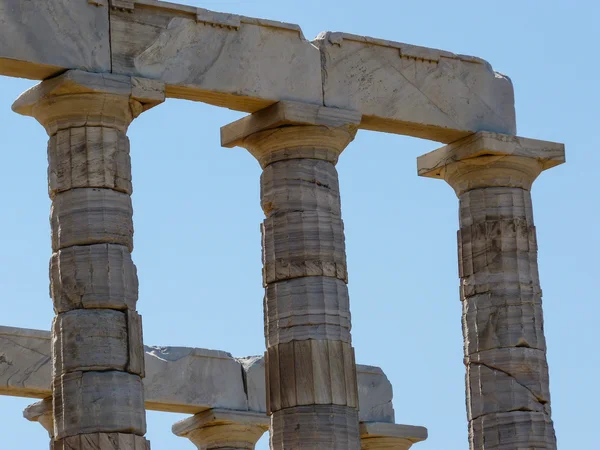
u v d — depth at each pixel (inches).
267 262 2479.1
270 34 2459.4
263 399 3289.9
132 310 2283.5
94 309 2258.9
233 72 2415.1
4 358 2987.2
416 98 2588.6
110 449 2215.8
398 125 2583.7
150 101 2332.7
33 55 2265.0
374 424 3363.7
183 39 2381.9
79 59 2297.0
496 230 2657.5
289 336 2436.0
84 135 2295.8
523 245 2669.8
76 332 2249.0
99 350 2244.1
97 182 2288.4
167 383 3147.1
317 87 2488.9
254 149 2514.8
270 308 2466.8
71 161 2293.3
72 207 2283.5
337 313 2452.0
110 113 2308.1
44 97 2301.9
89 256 2269.9
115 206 2294.5
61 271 2277.3
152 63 2351.1
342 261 2481.5
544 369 2650.1
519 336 2632.9
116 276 2274.9
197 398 3184.1
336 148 2503.7
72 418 2228.1
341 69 2519.7
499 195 2672.2
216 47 2406.5
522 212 2682.1
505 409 2610.7
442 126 2608.3
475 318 2655.0
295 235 2456.9
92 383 2231.8
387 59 2571.4
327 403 2411.4
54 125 2313.0
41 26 2277.3
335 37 2522.1
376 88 2549.2
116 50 2327.8
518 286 2650.1
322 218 2469.2
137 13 2351.1
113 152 2303.2
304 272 2445.9
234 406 3243.1
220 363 3243.1
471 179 2684.5
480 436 2623.0
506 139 2655.0
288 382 2425.0
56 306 2279.8
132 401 2250.2
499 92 2689.5
